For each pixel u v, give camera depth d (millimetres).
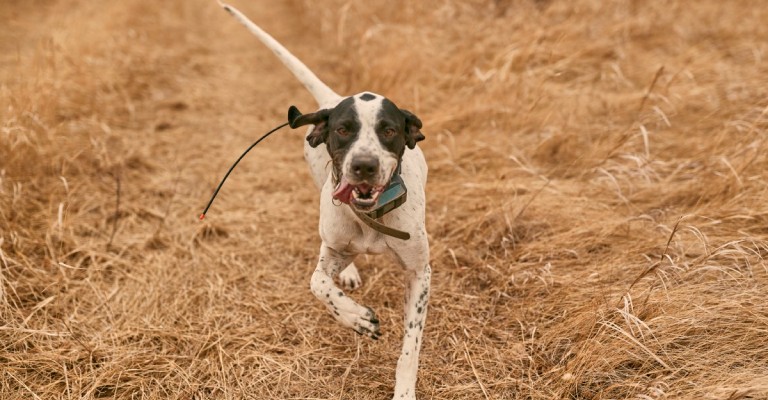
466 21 6391
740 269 3020
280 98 6133
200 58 7191
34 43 7031
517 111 4805
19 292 3199
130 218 3957
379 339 2988
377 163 2287
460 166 4461
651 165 4117
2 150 4020
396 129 2406
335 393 2689
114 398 2611
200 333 3045
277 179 4543
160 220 4027
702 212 3467
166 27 8000
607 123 4695
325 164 3088
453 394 2656
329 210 2633
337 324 3100
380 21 6434
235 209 4172
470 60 5551
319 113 2512
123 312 3158
